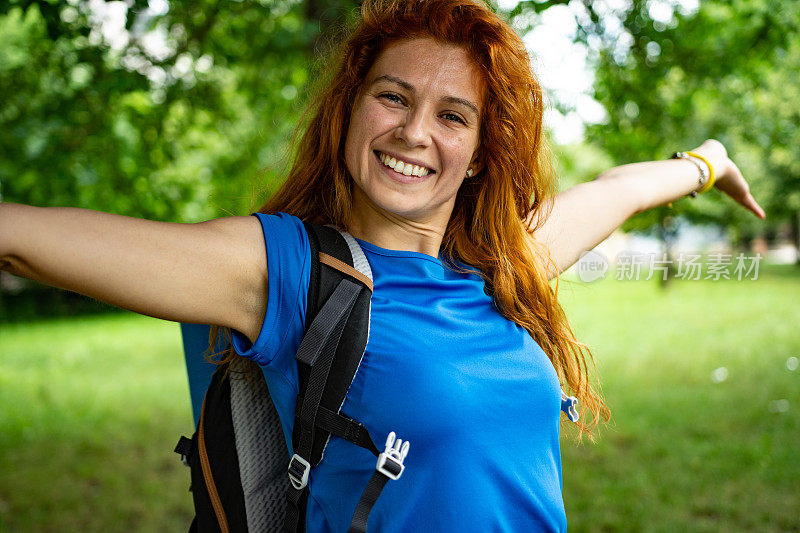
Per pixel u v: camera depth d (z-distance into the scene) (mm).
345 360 1292
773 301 15930
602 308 16469
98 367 11281
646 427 6871
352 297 1322
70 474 6016
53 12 3662
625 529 4688
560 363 1717
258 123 6301
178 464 6266
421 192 1438
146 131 5094
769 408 7297
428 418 1293
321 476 1339
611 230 1980
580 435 1856
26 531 4883
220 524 1416
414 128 1392
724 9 5449
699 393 8109
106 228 1140
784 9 5199
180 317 1237
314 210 1625
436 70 1420
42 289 18938
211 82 5387
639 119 5719
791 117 7840
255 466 1433
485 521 1322
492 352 1427
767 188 20406
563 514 1480
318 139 1624
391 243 1522
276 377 1353
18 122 4980
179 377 10156
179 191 5695
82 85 4715
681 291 19031
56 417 7887
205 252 1232
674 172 2145
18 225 1067
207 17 4754
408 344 1337
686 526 4703
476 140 1490
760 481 5422
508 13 4211
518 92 1544
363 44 1508
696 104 6332
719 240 24609
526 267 1653
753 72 5656
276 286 1297
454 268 1602
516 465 1375
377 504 1309
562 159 5770
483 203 1635
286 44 5277
